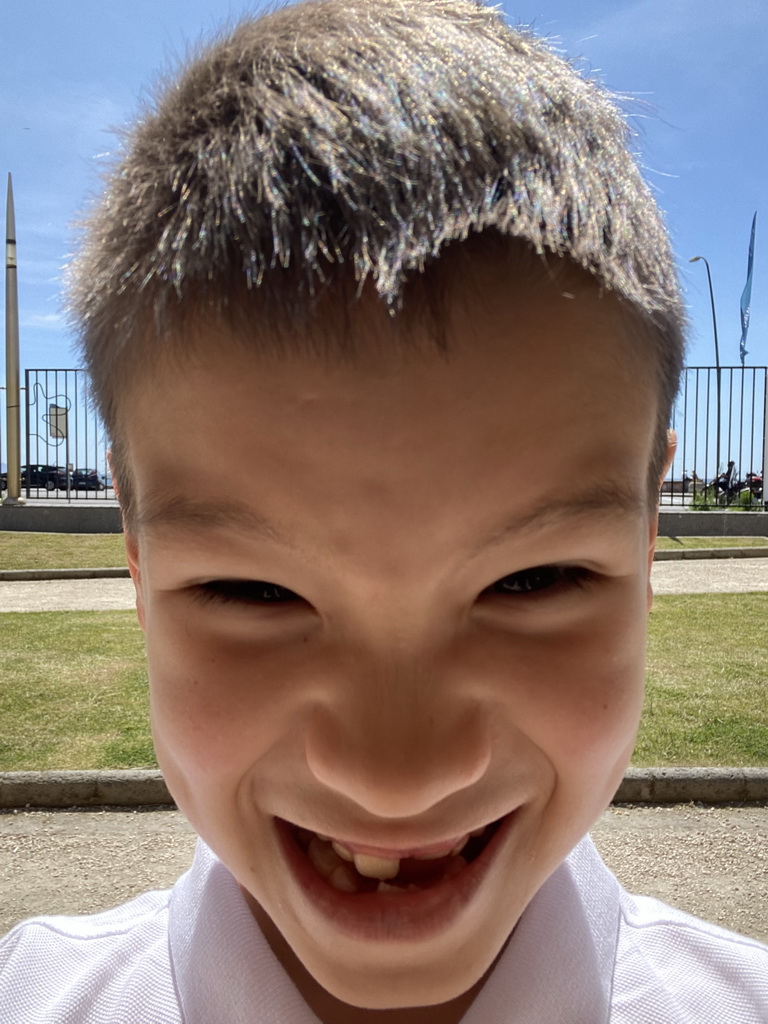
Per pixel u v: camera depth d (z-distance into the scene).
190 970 0.20
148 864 0.62
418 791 0.14
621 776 0.17
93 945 0.24
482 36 0.16
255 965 0.19
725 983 0.22
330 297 0.13
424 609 0.14
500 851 0.16
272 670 0.14
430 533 0.13
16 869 0.62
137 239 0.15
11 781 0.72
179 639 0.15
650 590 0.18
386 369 0.13
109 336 0.16
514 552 0.14
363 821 0.14
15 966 0.24
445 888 0.15
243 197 0.13
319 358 0.13
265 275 0.13
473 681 0.14
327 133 0.13
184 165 0.14
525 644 0.15
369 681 0.14
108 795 0.73
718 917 0.55
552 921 0.19
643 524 0.15
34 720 0.89
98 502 3.27
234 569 0.14
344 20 0.15
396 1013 0.18
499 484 0.13
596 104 0.16
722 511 2.94
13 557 2.32
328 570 0.13
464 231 0.13
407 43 0.15
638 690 0.16
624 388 0.14
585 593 0.15
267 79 0.14
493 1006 0.18
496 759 0.15
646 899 0.27
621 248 0.15
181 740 0.15
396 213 0.13
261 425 0.13
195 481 0.14
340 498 0.13
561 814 0.16
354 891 0.15
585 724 0.15
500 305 0.13
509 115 0.14
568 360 0.14
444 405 0.13
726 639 1.29
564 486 0.14
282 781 0.15
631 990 0.21
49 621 1.46
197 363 0.14
